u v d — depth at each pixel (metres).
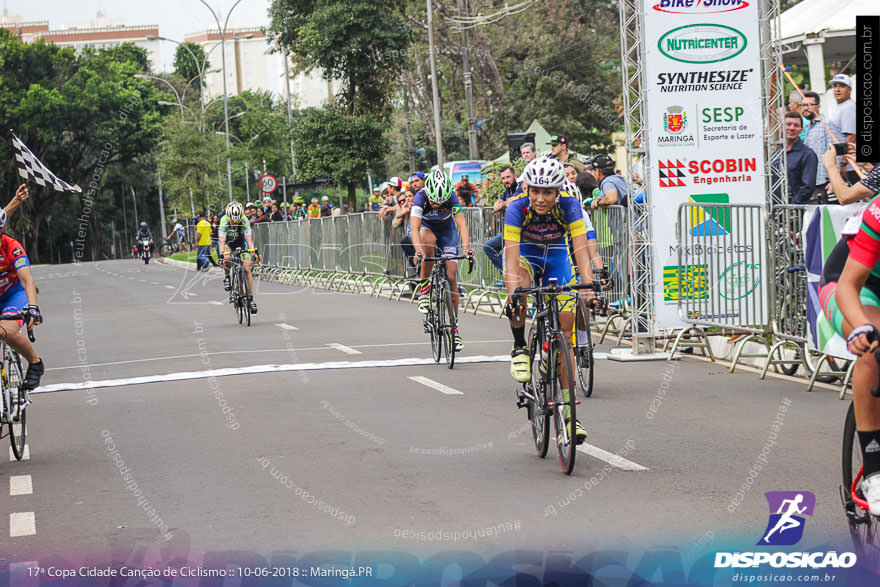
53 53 74.38
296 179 42.81
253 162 56.31
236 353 14.50
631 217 12.61
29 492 7.14
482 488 6.75
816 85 17.95
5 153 71.62
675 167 12.48
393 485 6.91
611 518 5.95
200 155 54.25
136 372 13.20
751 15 12.40
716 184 12.50
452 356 12.30
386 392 10.77
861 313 4.53
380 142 41.34
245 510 6.41
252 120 55.47
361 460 7.70
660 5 12.32
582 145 46.25
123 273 46.09
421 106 57.22
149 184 88.62
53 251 96.81
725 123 12.45
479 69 50.66
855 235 4.69
